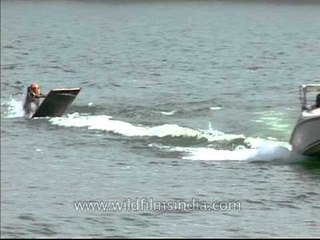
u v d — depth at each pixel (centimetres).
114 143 7050
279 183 5847
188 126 7519
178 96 10012
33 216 5019
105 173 6094
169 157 6544
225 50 18575
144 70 14312
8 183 5756
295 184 5825
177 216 5088
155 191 5628
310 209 5275
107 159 6506
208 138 7019
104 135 7350
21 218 4981
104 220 4988
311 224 4975
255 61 15425
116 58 17188
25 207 5203
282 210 5256
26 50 19875
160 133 7275
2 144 7012
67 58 17375
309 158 6372
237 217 5091
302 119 6278
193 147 6881
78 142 7088
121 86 11506
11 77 13538
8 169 6147
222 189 5688
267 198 5497
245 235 4766
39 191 5572
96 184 5784
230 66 14625
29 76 13738
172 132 7225
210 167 6244
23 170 6141
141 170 6175
